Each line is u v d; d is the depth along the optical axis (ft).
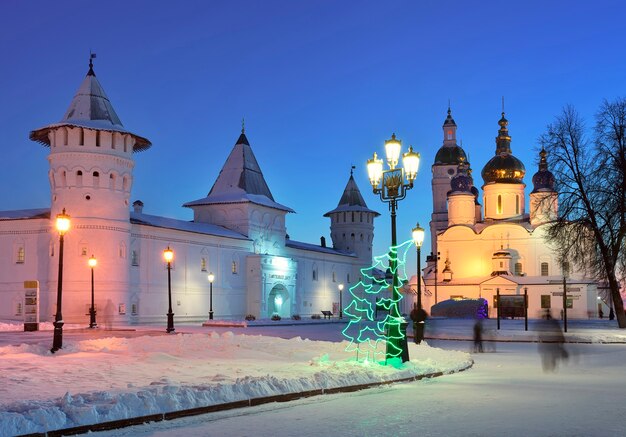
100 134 177.06
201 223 236.22
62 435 32.81
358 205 323.78
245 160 254.88
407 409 40.81
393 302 63.52
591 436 32.55
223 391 41.52
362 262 320.09
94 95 181.47
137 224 190.70
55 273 175.11
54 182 176.45
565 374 61.77
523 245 268.21
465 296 260.83
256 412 39.96
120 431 34.45
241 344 81.15
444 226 350.64
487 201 291.17
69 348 72.38
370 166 66.95
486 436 32.68
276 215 258.37
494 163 290.56
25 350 70.38
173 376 50.88
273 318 224.74
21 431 31.65
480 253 274.16
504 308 239.09
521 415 38.42
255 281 234.99
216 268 222.89
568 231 150.61
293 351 75.05
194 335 88.58
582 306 242.58
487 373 62.80
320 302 286.25
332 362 61.72
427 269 324.19
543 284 247.29
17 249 182.19
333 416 38.55
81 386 44.78
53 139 176.35
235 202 240.53
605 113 144.15
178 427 35.60
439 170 354.13
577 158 148.05
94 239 174.81
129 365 57.88
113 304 176.65
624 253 151.64
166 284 201.36
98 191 176.45
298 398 44.80
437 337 122.42
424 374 58.08
